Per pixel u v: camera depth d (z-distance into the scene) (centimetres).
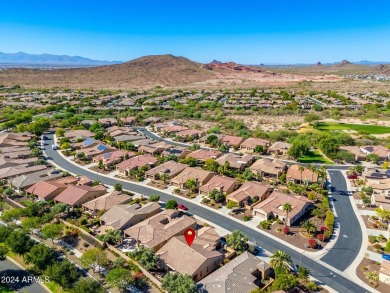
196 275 6869
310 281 6812
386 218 9088
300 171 12038
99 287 6431
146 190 11481
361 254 7819
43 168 13025
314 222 9238
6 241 7700
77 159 14550
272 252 7925
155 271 7262
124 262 7438
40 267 7162
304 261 7562
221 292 6166
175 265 7081
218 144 16512
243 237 7994
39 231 8894
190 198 10812
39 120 19738
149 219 8844
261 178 12244
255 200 10319
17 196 10938
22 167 12825
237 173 12638
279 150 15150
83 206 9950
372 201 10450
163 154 14688
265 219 9369
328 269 7288
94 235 8612
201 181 11531
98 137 17250
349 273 7162
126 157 14175
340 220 9400
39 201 10012
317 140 15900
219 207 10131
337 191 11319
